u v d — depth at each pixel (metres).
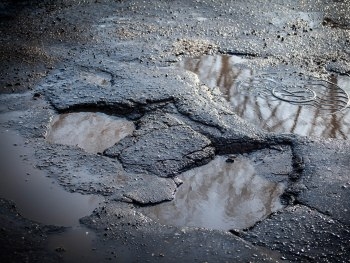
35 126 2.88
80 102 3.08
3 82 3.29
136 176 2.53
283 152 2.73
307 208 2.38
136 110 3.03
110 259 2.11
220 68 3.50
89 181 2.49
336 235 2.24
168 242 2.19
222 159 2.69
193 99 3.11
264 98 3.19
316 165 2.63
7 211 2.32
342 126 2.95
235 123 2.91
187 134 2.81
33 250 2.13
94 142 2.77
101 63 3.53
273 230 2.25
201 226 2.28
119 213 2.32
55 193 2.43
